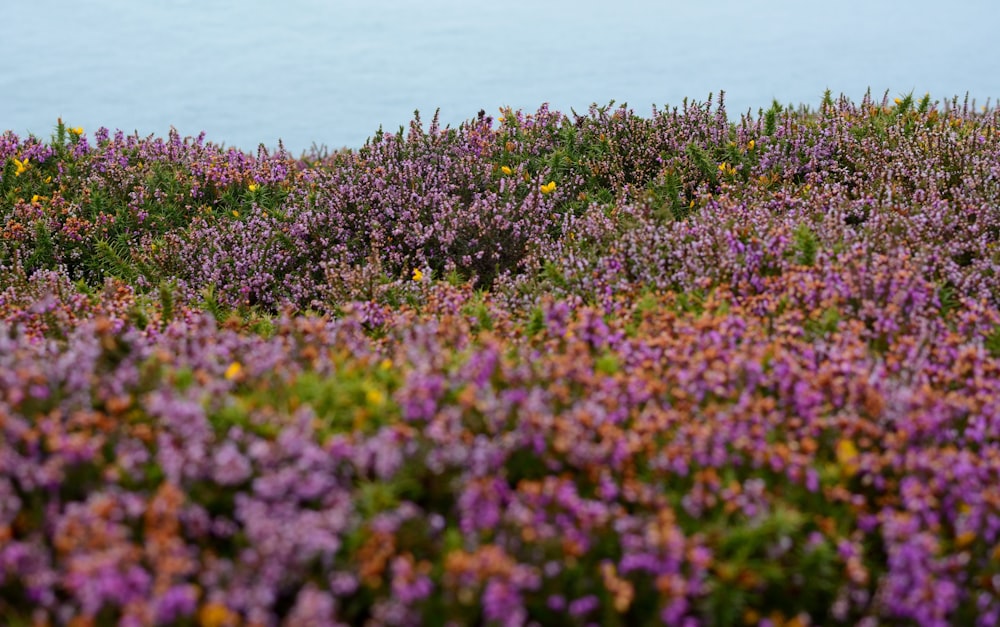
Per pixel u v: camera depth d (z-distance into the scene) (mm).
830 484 4559
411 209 10453
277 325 8336
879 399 4883
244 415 4414
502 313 7086
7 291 9156
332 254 10352
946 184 9797
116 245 11289
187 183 12688
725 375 5137
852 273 6691
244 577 3576
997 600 4070
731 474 4480
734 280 7211
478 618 3777
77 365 4828
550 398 4754
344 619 3746
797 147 11227
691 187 11000
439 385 4586
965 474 4418
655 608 3984
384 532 3752
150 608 3256
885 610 4059
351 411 4730
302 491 3855
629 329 6551
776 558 4176
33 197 11953
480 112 12914
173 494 3701
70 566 3471
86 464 4035
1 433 4051
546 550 3916
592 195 11258
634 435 4465
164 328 7223
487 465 4242
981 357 5547
